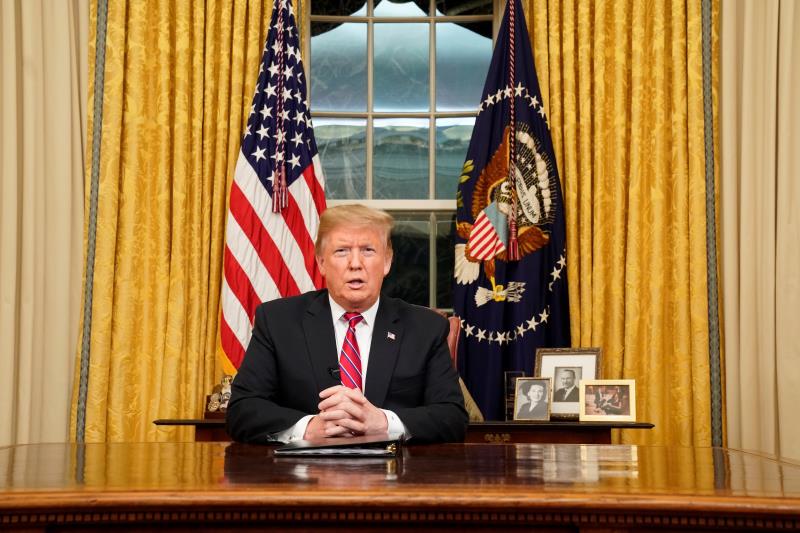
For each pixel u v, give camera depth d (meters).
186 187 4.21
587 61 4.25
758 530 1.13
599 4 4.27
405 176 4.85
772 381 4.00
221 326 3.96
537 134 4.13
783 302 4.02
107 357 4.10
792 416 3.95
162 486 1.21
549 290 4.05
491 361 3.97
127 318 4.14
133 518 1.14
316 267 4.07
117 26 4.25
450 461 1.59
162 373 4.10
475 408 3.94
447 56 4.93
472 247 4.02
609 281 4.18
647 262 4.17
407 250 4.78
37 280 4.11
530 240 4.05
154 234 4.20
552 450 1.86
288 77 4.20
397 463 1.55
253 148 4.11
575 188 4.20
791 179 4.07
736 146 4.19
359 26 4.93
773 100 4.09
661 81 4.21
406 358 2.39
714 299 4.11
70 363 4.14
